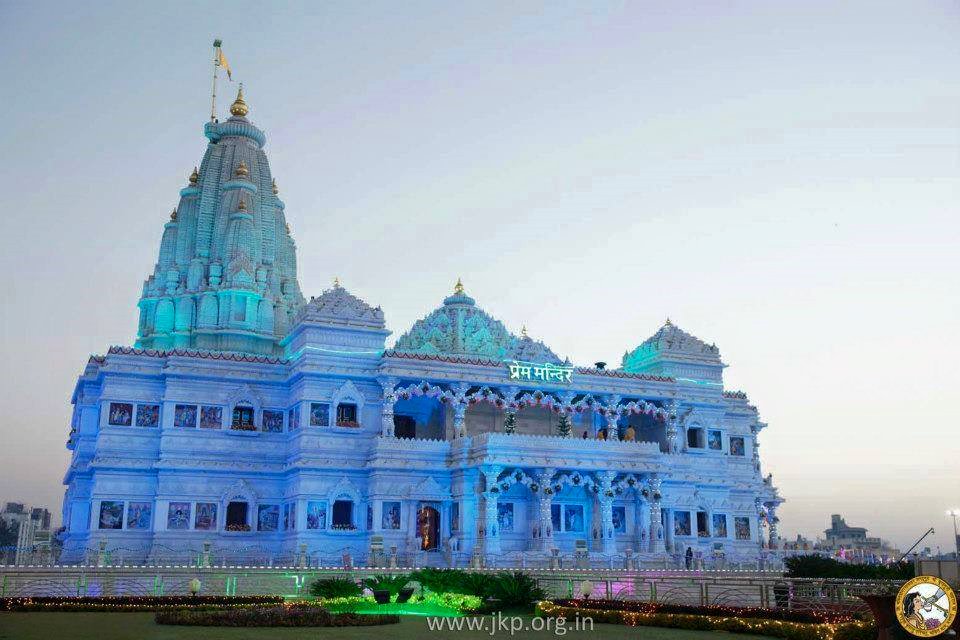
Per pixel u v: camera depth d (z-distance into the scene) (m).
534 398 97.81
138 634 34.97
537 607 48.19
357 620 40.97
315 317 91.62
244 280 106.19
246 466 89.88
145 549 85.75
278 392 94.06
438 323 103.31
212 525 87.69
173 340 106.44
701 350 109.75
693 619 41.03
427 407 99.75
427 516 90.38
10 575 58.16
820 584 50.22
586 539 92.50
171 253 112.81
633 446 94.56
